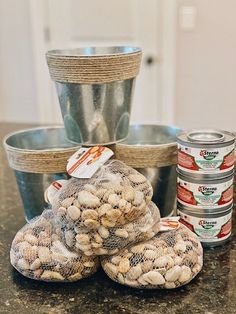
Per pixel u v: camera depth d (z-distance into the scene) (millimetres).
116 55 764
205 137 780
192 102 2898
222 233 806
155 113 3006
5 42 3158
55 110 3213
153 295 687
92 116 807
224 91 2807
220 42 2721
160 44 2863
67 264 701
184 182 784
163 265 673
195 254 708
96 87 779
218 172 761
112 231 671
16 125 1688
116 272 689
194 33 2756
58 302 682
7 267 780
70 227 684
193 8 2705
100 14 2943
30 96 3240
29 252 716
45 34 3068
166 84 2920
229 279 723
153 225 707
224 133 800
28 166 853
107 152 757
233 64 2736
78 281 725
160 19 2812
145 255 682
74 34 3043
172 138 966
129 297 685
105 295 692
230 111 2830
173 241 709
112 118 818
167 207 895
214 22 2689
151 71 2936
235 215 944
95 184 688
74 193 688
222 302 667
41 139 978
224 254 795
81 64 759
